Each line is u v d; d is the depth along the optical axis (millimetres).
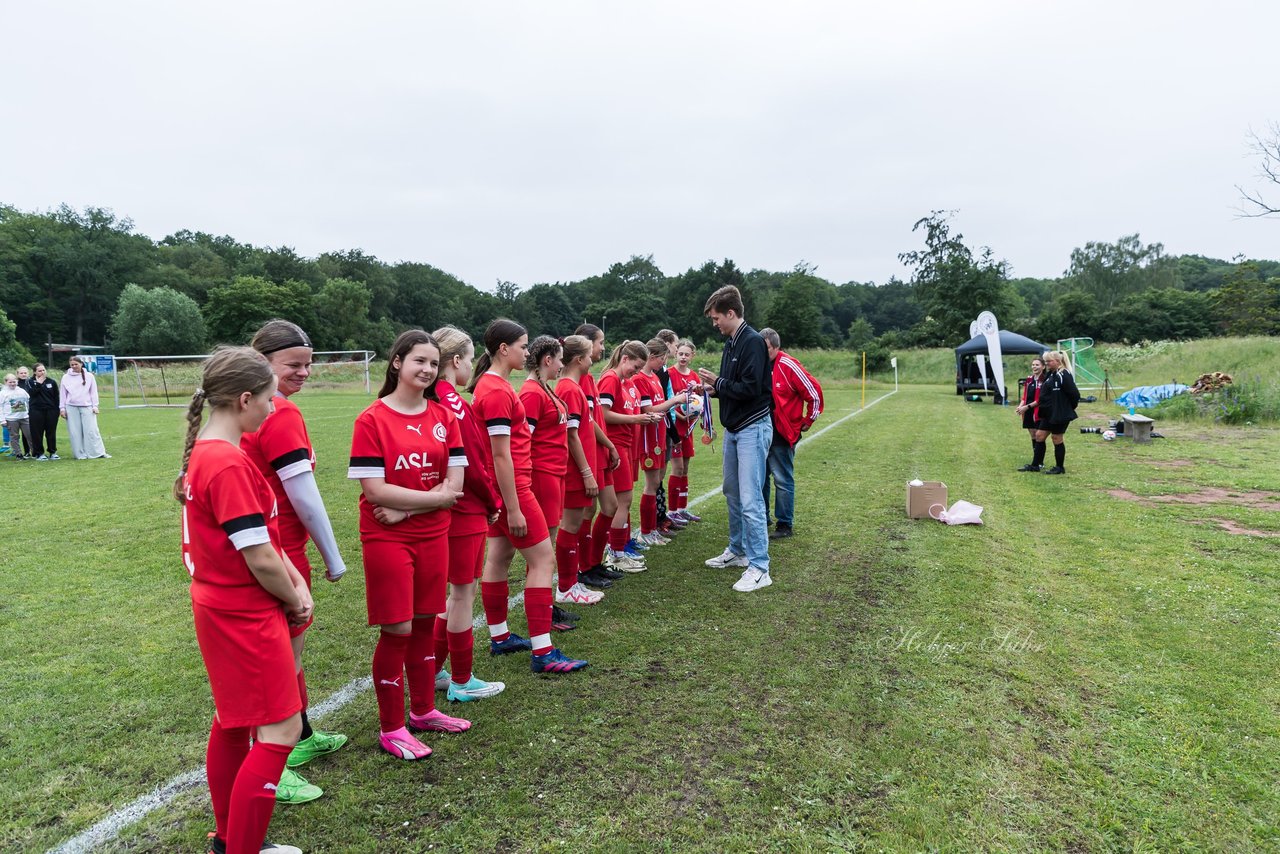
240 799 1998
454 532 3145
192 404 2125
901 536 6191
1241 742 2887
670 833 2350
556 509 3943
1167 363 27656
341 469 10188
